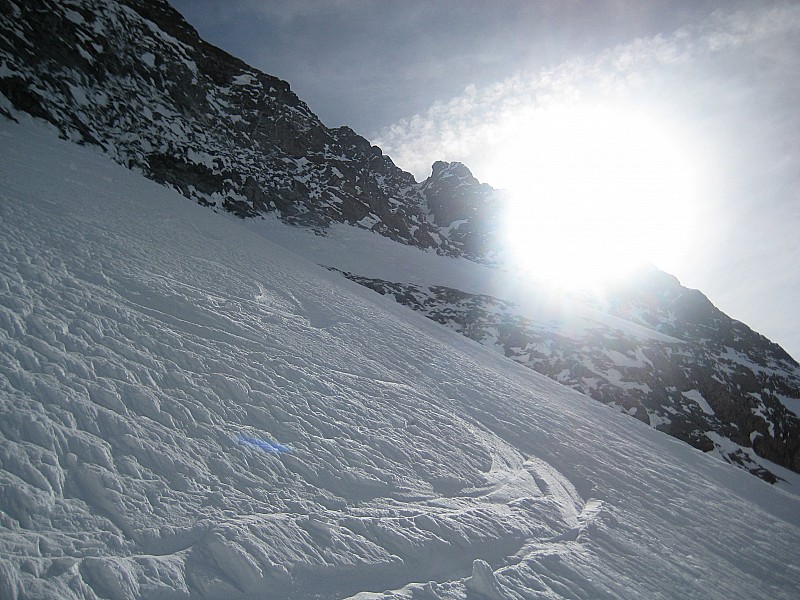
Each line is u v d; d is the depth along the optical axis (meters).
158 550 4.33
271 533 4.99
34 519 4.05
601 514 8.95
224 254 17.86
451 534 6.18
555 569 6.27
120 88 41.09
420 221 73.56
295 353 10.61
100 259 10.74
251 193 48.62
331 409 8.56
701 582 7.61
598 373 35.47
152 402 6.36
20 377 5.62
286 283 17.88
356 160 89.31
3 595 3.29
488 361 21.61
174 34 54.56
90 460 4.95
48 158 19.14
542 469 10.40
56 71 34.97
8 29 32.69
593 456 12.84
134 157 36.94
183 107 48.38
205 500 5.17
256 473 5.99
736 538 10.51
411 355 15.70
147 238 14.60
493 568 5.84
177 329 9.05
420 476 7.59
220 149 49.78
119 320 8.19
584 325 43.22
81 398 5.77
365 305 21.09
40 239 10.38
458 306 41.53
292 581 4.57
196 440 6.09
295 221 50.75
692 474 15.09
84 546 4.02
